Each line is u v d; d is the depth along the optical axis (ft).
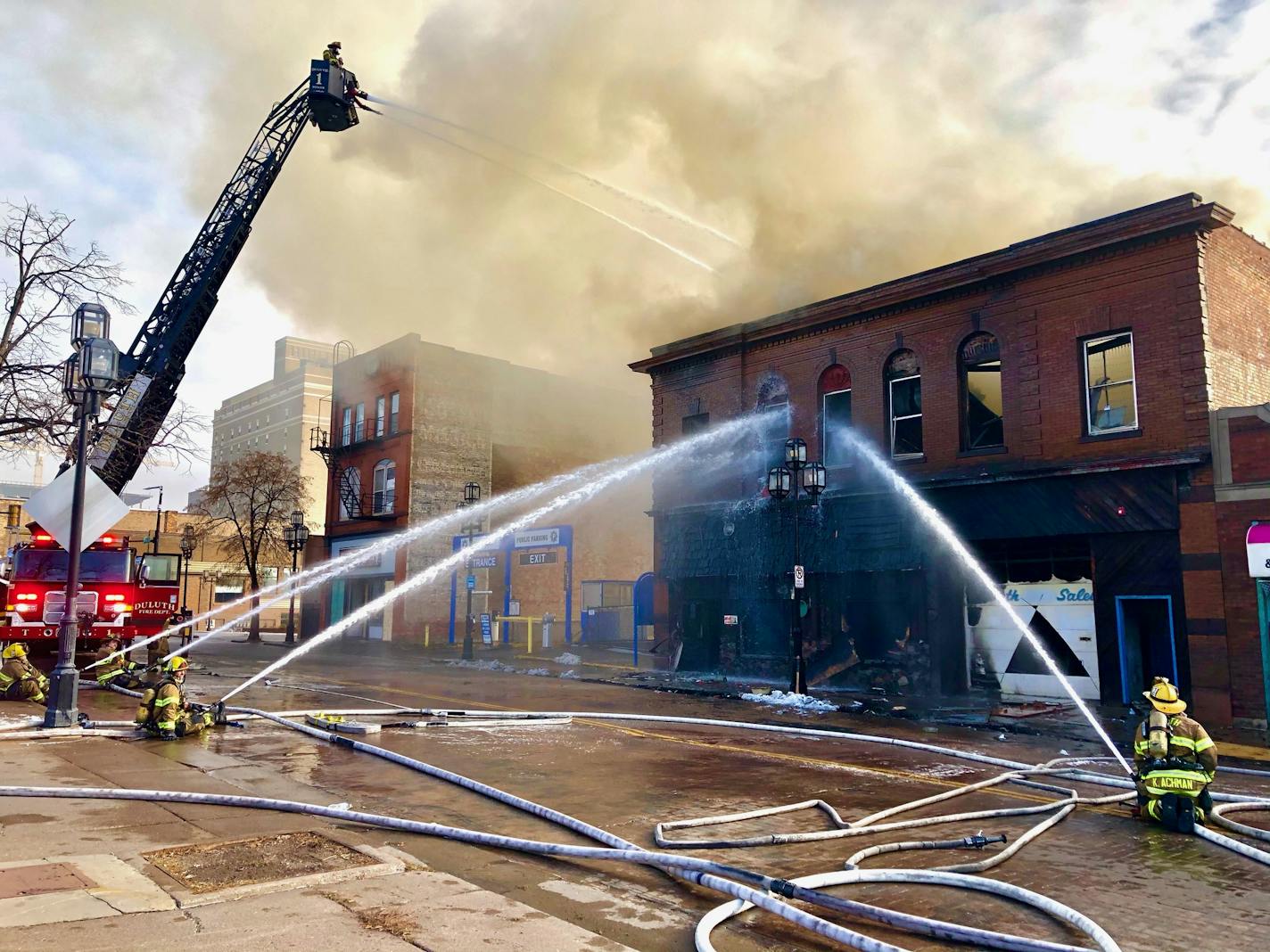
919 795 29.07
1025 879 19.94
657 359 84.84
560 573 140.15
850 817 25.73
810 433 72.23
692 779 31.17
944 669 60.80
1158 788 24.76
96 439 63.52
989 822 25.45
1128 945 15.96
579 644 115.24
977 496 59.72
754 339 76.79
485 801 26.96
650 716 48.24
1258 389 55.21
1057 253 56.90
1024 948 14.65
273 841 20.49
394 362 138.31
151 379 71.56
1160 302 52.90
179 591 64.95
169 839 20.61
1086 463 54.03
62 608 40.16
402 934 14.64
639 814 25.79
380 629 131.44
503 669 81.71
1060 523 55.52
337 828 22.65
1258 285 57.21
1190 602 49.73
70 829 21.35
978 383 62.75
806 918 15.39
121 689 54.03
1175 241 52.60
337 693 59.06
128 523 212.23
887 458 66.95
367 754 34.81
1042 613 57.88
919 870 19.65
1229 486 48.83
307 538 134.82
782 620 72.02
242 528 150.61
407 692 60.34
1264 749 40.68
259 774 29.35
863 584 66.54
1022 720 48.52
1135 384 53.52
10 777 27.50
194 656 98.58
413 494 132.16
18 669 49.57
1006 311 60.49
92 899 15.60
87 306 39.01
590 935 15.06
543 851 20.79
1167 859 21.63
